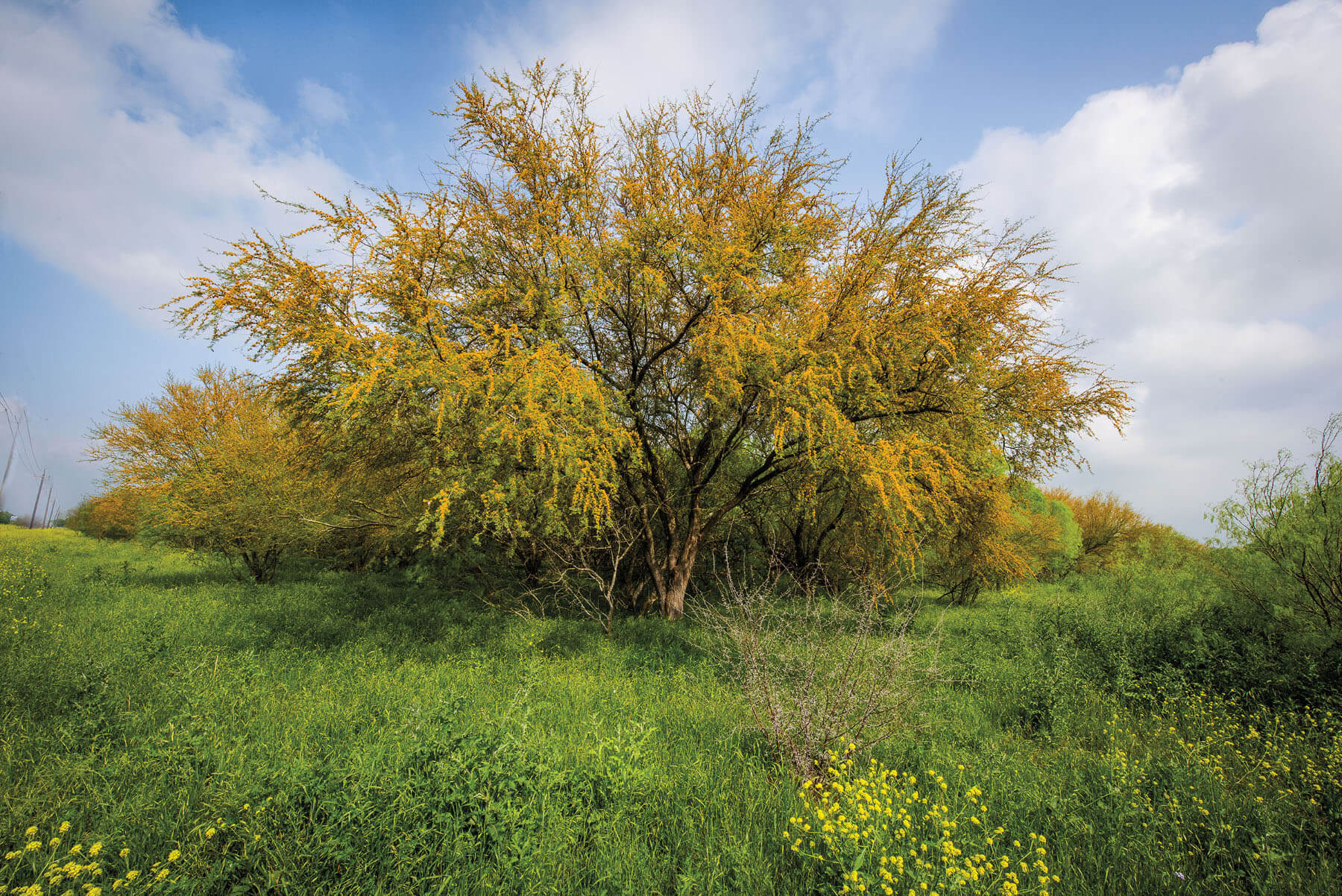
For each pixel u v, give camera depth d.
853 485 8.74
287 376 7.55
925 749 4.45
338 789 2.97
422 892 2.52
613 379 9.32
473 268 8.45
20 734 3.96
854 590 6.43
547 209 8.27
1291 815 3.71
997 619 10.76
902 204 8.83
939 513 8.83
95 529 26.56
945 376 8.85
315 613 8.98
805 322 8.48
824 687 4.50
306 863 2.56
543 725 4.55
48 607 8.75
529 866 2.70
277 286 6.92
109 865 2.56
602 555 11.07
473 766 3.20
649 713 4.98
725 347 7.51
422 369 6.47
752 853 3.00
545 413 6.68
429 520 6.66
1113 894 2.88
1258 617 6.86
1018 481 10.64
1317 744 4.79
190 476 13.11
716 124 9.00
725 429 10.14
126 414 15.15
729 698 5.37
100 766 3.53
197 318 6.87
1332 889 2.94
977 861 2.95
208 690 4.90
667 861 2.92
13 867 2.50
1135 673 6.42
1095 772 4.12
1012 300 8.58
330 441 7.83
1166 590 8.94
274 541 12.74
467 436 7.11
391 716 4.59
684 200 8.68
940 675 5.56
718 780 3.76
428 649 7.13
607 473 7.53
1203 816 3.57
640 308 8.77
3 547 18.56
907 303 8.69
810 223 8.66
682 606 10.20
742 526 13.31
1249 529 7.07
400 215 7.49
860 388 8.38
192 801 3.08
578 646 7.68
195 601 10.19
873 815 3.10
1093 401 9.09
